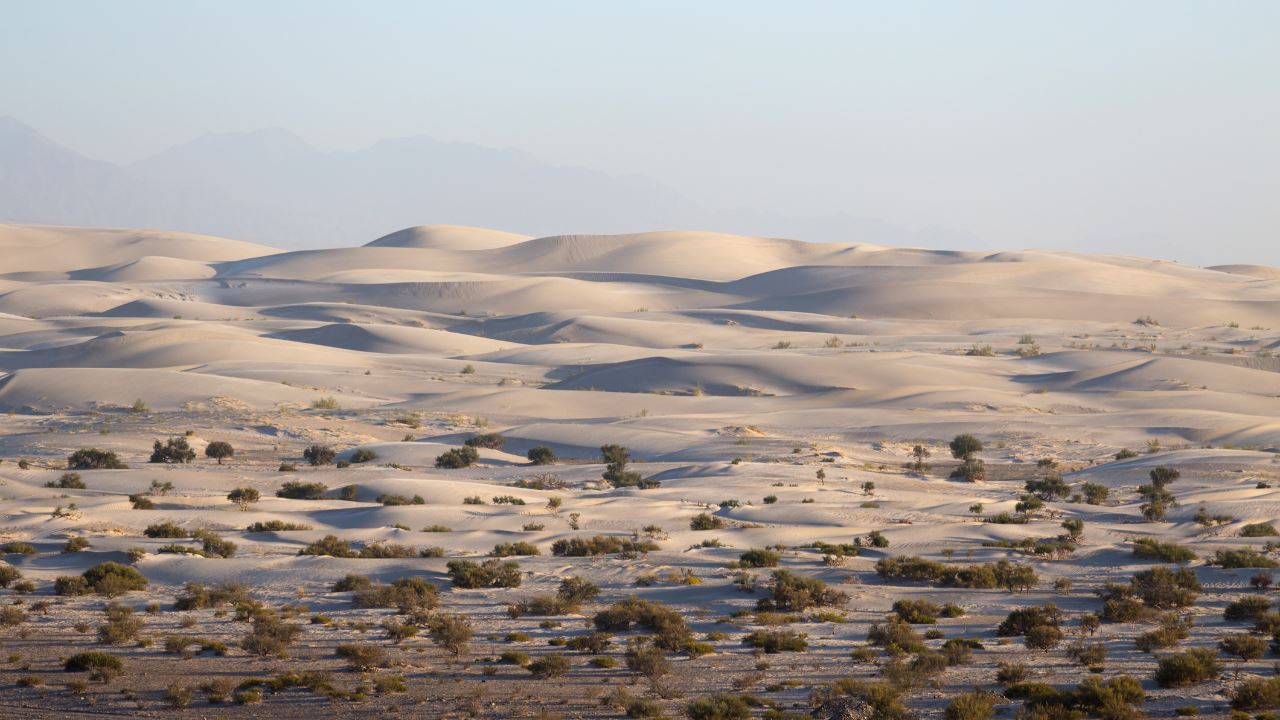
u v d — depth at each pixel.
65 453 178.12
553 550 90.81
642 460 184.25
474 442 189.00
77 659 49.38
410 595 67.94
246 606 64.06
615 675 48.25
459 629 53.81
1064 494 133.75
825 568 81.94
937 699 41.94
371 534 98.25
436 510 110.19
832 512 112.88
